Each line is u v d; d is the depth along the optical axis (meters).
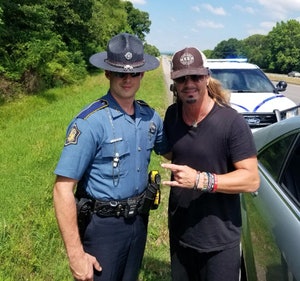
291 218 2.06
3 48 15.06
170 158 2.45
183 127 2.28
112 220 2.04
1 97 12.81
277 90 7.60
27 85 14.76
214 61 9.11
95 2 31.30
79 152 1.87
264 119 6.59
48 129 8.44
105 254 2.07
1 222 3.81
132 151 2.01
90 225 2.04
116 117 1.96
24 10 16.33
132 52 1.93
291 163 2.43
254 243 2.54
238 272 2.36
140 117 2.07
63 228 1.91
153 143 2.15
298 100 17.92
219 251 2.30
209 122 2.19
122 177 2.00
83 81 21.91
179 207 2.37
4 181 4.98
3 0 15.41
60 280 3.18
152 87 20.30
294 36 78.56
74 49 26.84
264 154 2.95
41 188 4.80
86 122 1.89
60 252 3.57
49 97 14.52
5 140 7.46
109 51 1.96
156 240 4.09
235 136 2.14
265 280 2.22
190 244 2.36
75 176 1.88
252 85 7.62
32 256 3.39
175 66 2.18
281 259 1.99
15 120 9.81
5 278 3.06
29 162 5.89
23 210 4.18
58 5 24.95
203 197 2.27
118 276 2.20
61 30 26.22
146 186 2.15
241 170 2.14
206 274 2.40
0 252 3.39
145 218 2.20
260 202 2.54
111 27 42.00
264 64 87.62
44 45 16.55
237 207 2.33
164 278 3.42
